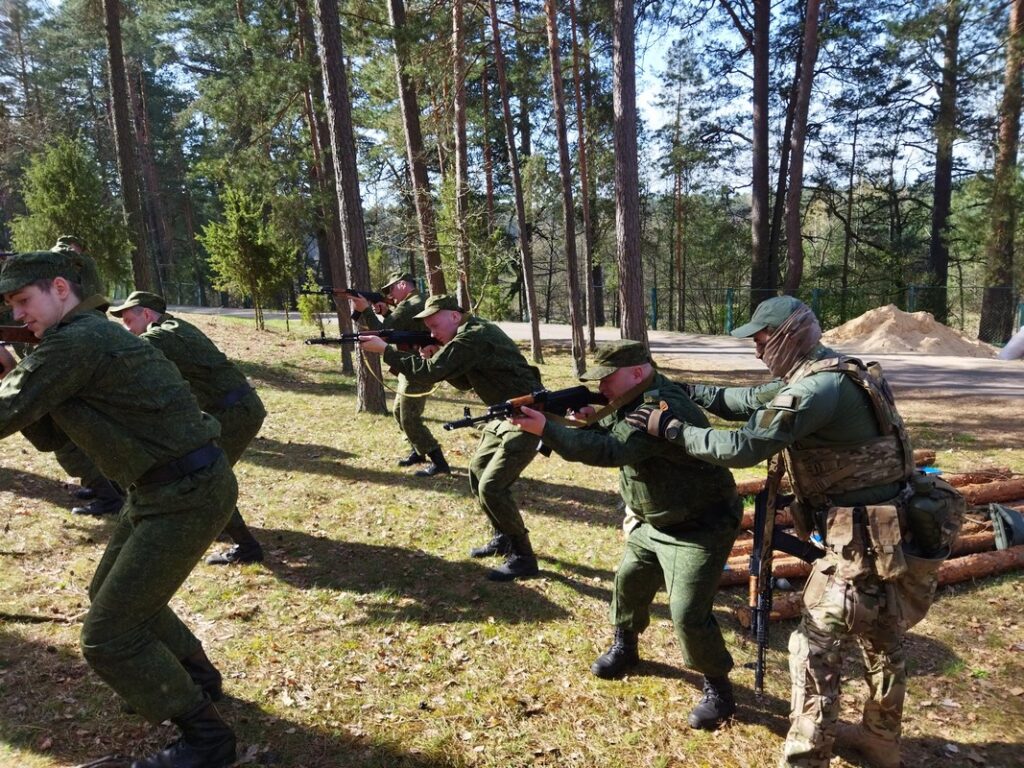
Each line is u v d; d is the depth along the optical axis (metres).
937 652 3.61
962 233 25.30
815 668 2.45
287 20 14.73
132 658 2.46
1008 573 4.49
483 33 14.43
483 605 4.00
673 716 3.05
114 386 2.43
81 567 4.24
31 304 2.46
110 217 13.25
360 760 2.72
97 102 38.06
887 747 2.66
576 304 13.44
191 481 2.56
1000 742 2.93
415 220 15.52
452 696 3.15
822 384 2.36
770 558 2.91
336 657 3.43
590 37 15.40
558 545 4.88
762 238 24.39
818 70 25.77
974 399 11.06
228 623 3.71
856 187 32.75
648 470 2.84
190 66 26.91
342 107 8.37
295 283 19.17
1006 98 17.45
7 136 29.88
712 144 28.95
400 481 6.22
